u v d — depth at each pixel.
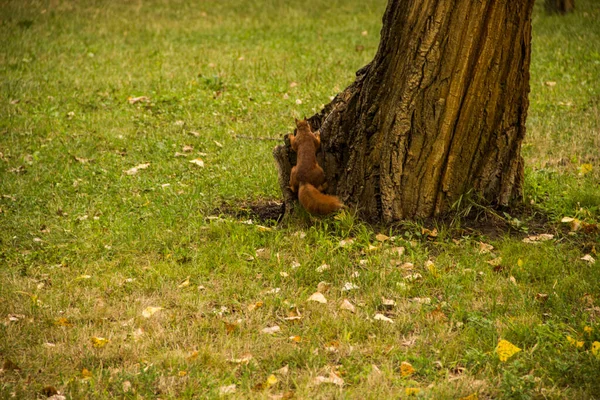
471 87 9.96
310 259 9.62
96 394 6.79
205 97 18.14
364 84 10.55
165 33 25.75
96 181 12.91
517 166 10.59
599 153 13.58
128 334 8.01
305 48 23.09
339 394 6.68
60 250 10.24
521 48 10.03
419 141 10.12
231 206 11.73
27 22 26.44
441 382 6.84
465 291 8.70
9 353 7.62
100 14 28.42
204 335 7.94
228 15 28.56
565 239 10.01
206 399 6.68
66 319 8.27
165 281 9.23
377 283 8.91
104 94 18.55
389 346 7.57
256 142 14.96
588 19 24.92
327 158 11.00
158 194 12.20
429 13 9.73
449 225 10.27
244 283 9.06
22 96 18.25
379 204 10.52
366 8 29.11
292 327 8.00
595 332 7.46
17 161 13.98
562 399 6.50
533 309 8.20
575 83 18.34
